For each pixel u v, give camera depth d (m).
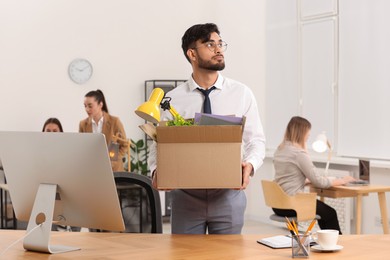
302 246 2.36
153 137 2.87
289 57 8.20
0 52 7.73
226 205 3.24
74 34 8.07
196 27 3.41
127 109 8.35
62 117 8.01
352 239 2.72
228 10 8.69
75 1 8.07
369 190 5.76
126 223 3.58
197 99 3.50
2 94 7.73
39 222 2.70
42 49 7.91
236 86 3.54
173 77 8.57
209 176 2.79
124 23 8.32
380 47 6.84
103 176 2.48
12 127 7.78
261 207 8.51
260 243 2.65
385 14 6.78
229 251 2.49
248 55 8.69
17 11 7.79
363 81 7.06
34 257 2.48
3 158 2.71
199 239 2.77
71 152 2.51
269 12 8.51
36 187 2.65
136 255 2.45
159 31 8.50
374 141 6.91
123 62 8.32
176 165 2.79
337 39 7.44
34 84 7.87
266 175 8.42
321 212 5.76
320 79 7.70
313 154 7.80
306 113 7.94
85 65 8.10
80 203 2.58
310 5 7.82
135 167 8.20
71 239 2.82
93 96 7.07
